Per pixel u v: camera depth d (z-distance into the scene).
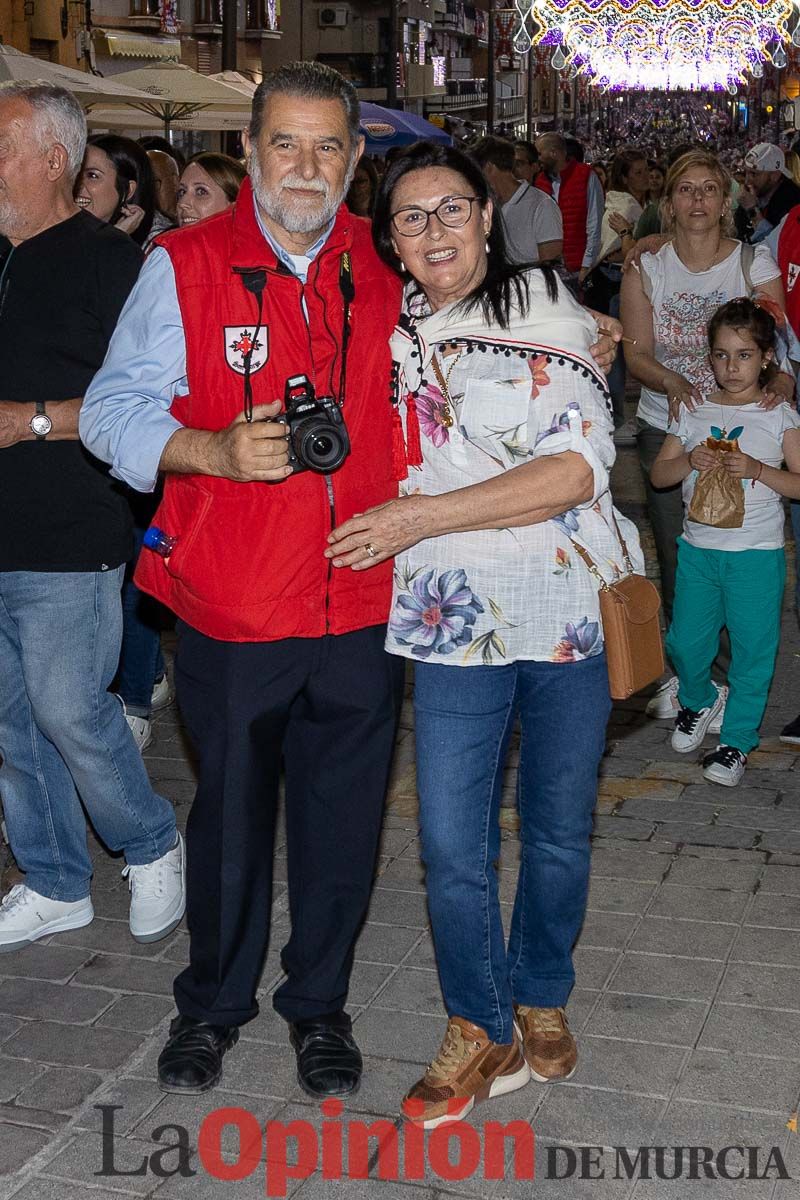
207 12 33.12
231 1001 3.60
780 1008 3.89
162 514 3.44
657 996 3.96
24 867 4.36
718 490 5.25
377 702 3.47
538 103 83.94
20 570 3.97
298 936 3.62
